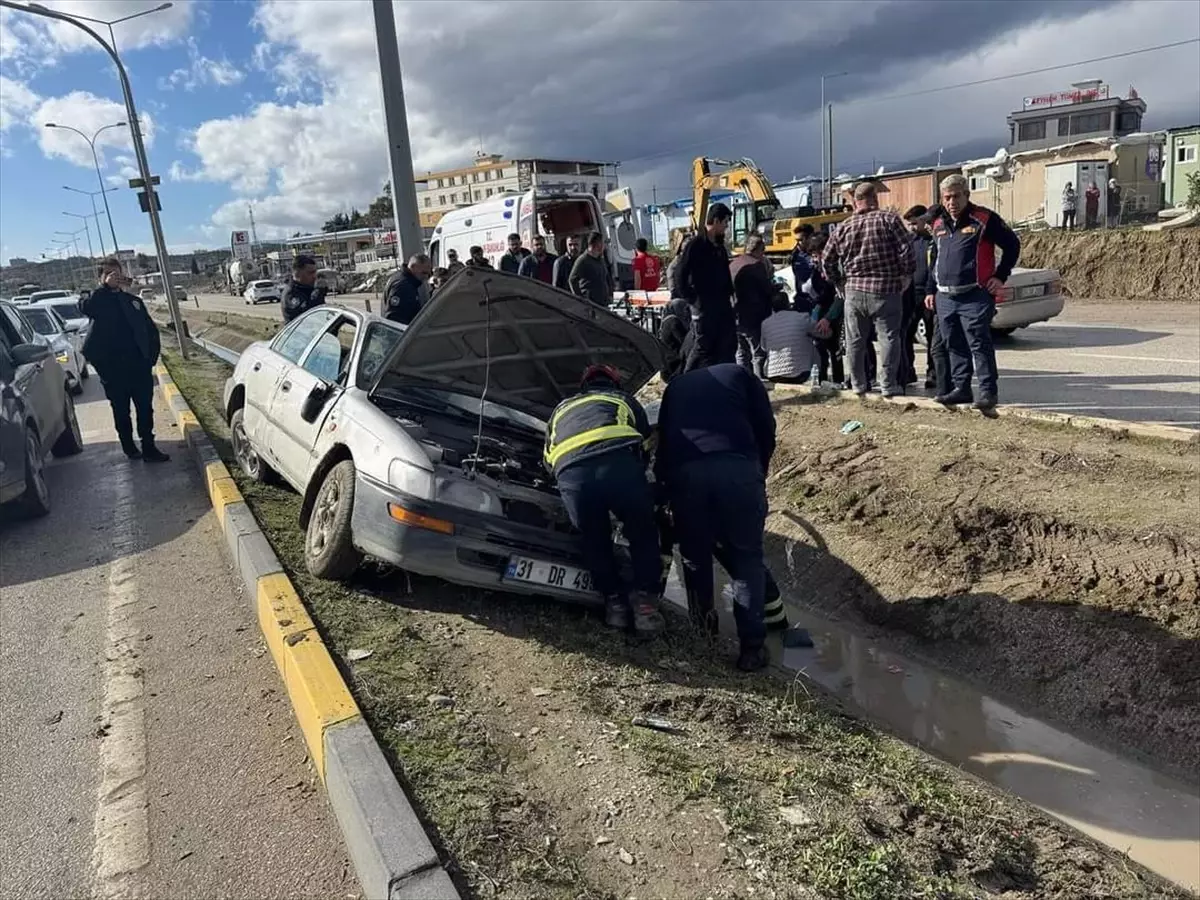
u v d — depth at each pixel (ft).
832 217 68.95
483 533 14.29
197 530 20.71
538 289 15.52
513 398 18.52
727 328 25.81
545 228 59.36
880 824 9.78
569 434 14.16
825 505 20.74
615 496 13.80
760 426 15.15
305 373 19.27
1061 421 22.09
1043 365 35.17
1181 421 23.72
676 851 8.89
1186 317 49.19
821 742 11.80
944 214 23.94
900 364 27.12
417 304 27.12
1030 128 181.78
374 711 11.21
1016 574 16.14
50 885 9.02
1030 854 9.91
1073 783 12.13
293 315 25.22
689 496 14.40
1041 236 72.79
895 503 19.27
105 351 27.22
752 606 14.40
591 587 15.17
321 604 14.83
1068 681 14.02
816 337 30.12
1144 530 15.61
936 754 12.97
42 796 10.56
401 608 15.12
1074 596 14.99
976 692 14.65
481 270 14.74
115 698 12.86
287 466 18.79
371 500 14.57
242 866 9.16
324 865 9.12
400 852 8.22
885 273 25.44
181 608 16.07
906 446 21.97
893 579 17.58
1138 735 12.84
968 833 9.89
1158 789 11.89
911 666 15.65
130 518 22.21
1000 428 22.35
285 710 12.26
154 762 11.15
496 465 15.29
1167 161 116.37
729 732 11.66
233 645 14.39
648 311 48.29
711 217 24.91
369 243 311.68
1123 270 65.21
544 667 13.17
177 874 9.09
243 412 22.80
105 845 9.59
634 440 14.02
